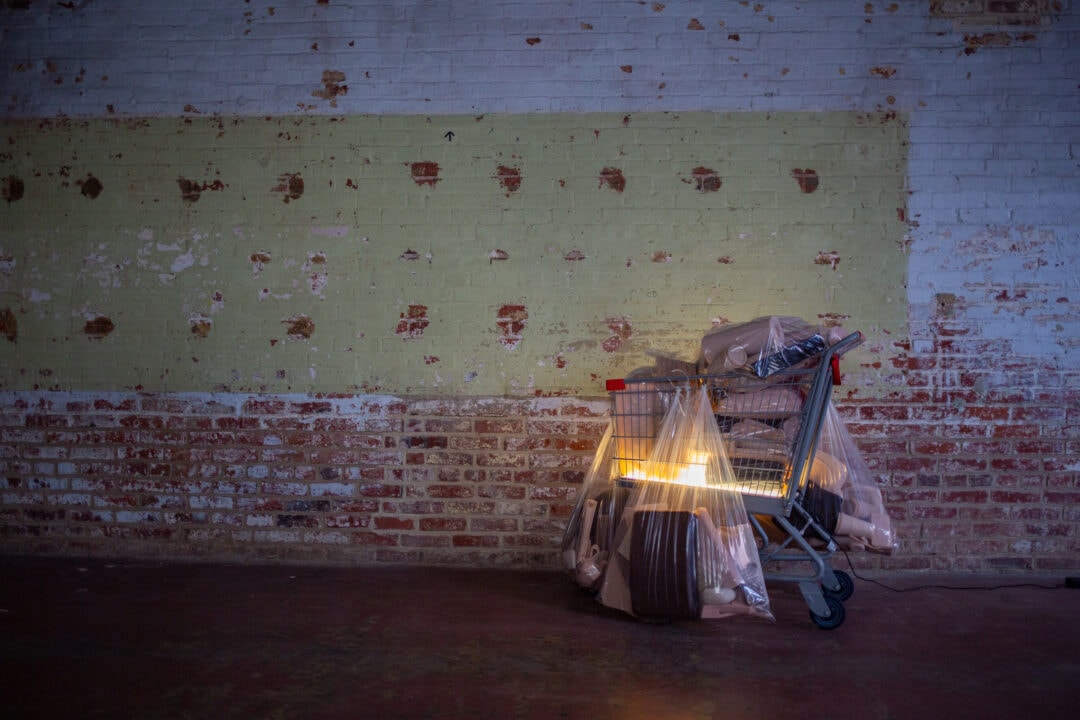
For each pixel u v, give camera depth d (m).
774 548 4.52
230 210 4.92
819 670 3.29
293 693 3.02
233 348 4.91
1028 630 3.79
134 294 4.95
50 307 4.98
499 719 2.82
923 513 4.69
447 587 4.40
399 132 4.86
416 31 4.86
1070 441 4.66
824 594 3.86
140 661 3.31
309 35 4.90
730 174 4.75
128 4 4.96
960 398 4.68
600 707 2.93
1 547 4.98
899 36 4.71
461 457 4.83
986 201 4.68
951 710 2.93
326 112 4.89
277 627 3.74
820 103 4.73
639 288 4.78
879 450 4.70
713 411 3.97
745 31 4.75
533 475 4.80
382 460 4.85
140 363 4.94
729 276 4.75
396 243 4.86
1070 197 4.66
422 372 4.85
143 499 4.93
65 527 4.96
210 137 4.93
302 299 4.89
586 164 4.80
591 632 3.72
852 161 4.72
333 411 4.87
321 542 4.86
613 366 4.77
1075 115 4.66
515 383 4.82
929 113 4.70
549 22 4.82
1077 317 4.65
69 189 4.98
